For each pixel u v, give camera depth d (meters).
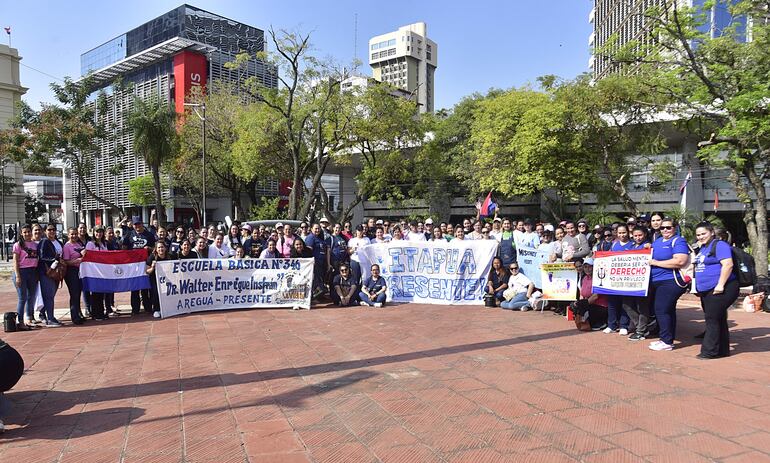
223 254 11.34
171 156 28.52
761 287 10.30
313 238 11.45
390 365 6.10
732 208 32.38
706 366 5.93
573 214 36.69
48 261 8.70
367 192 30.55
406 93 31.92
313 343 7.32
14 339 7.80
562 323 8.66
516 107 25.06
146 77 52.62
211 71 50.34
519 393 5.04
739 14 12.68
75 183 57.47
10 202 41.59
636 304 7.49
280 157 27.64
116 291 9.48
